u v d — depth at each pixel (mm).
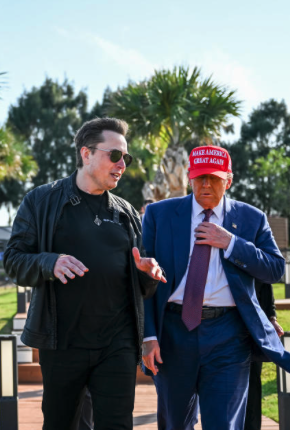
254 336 2717
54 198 2494
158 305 2832
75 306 2396
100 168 2479
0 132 17188
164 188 16141
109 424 2410
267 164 40188
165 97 14430
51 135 47156
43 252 2342
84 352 2412
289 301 8344
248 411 3229
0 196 43344
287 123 45781
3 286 16156
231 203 2969
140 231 2689
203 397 2729
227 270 2752
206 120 14391
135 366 2525
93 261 2414
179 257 2830
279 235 17016
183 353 2758
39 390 5492
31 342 2393
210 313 2750
